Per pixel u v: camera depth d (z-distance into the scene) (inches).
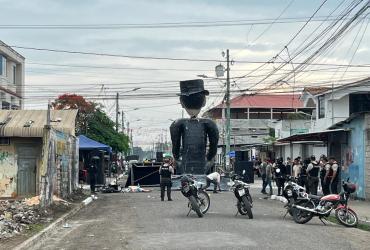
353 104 1657.2
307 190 909.2
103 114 2336.4
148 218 658.2
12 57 2228.1
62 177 938.7
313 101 2005.4
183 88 1245.1
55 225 611.2
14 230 543.8
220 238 484.1
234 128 2938.0
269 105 3061.0
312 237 497.0
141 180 1581.0
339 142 1058.7
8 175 991.6
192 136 1230.3
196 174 1221.1
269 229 548.7
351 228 579.8
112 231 555.5
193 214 697.6
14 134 981.2
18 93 2381.9
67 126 1120.2
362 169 930.1
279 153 2209.6
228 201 900.0
